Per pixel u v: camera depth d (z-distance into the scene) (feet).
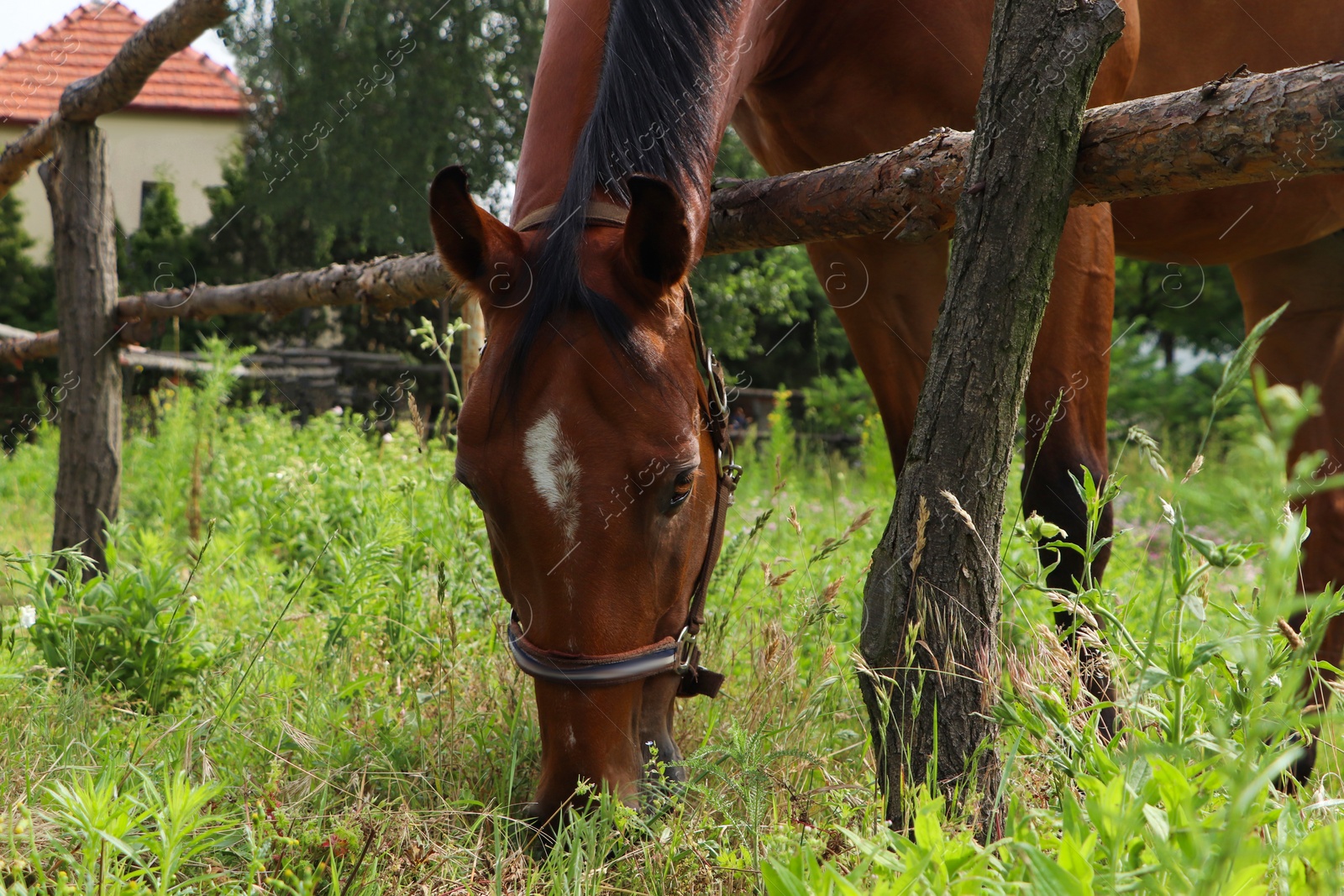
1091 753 4.88
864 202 7.46
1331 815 5.18
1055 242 5.85
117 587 9.43
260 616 10.95
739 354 47.67
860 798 6.14
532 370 5.48
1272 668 4.45
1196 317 35.06
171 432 20.65
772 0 8.29
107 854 4.92
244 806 5.84
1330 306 11.59
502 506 5.52
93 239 14.90
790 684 7.76
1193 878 3.40
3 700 7.91
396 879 5.56
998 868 4.09
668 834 5.69
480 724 8.04
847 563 12.17
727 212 8.79
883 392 10.46
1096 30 5.58
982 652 5.93
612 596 5.56
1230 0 9.68
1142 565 12.01
